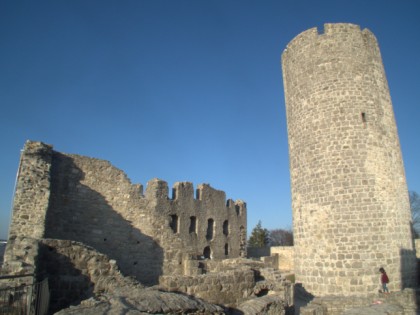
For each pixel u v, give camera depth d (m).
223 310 9.06
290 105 20.06
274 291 12.87
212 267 18.39
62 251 12.44
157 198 31.45
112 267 13.05
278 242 96.50
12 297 8.89
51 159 16.92
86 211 18.47
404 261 16.31
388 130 18.27
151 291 8.52
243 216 44.38
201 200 37.22
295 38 20.27
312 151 18.05
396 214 16.81
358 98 17.89
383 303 13.17
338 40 18.86
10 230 14.25
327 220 16.77
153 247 20.14
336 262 16.09
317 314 13.01
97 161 19.58
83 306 7.36
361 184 16.59
